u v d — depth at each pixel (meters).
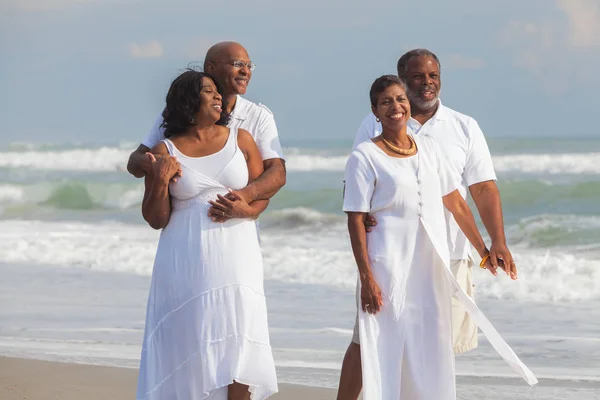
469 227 5.34
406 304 4.91
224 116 5.03
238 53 5.09
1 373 7.07
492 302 10.64
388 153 4.93
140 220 22.00
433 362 4.93
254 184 4.89
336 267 12.98
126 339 8.63
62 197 25.59
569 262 12.88
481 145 5.54
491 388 6.66
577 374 7.10
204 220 4.77
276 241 16.88
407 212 4.90
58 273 13.22
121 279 12.61
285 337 8.66
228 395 4.80
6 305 10.61
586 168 27.20
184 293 4.71
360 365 5.20
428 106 5.46
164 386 4.75
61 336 8.80
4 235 18.05
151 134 5.19
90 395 6.41
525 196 21.84
